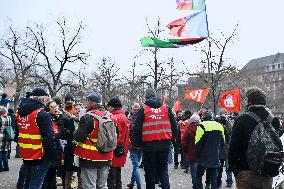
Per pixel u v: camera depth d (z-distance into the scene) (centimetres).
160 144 791
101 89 5084
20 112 685
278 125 516
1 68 4634
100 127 679
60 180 1041
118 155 836
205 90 1669
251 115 492
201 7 1009
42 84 4394
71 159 827
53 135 678
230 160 498
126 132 849
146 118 793
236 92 1511
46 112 680
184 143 1005
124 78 4841
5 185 1057
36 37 4259
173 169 1521
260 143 473
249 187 488
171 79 4441
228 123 1176
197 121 1007
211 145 915
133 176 1016
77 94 4900
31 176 684
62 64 4109
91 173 686
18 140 704
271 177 492
